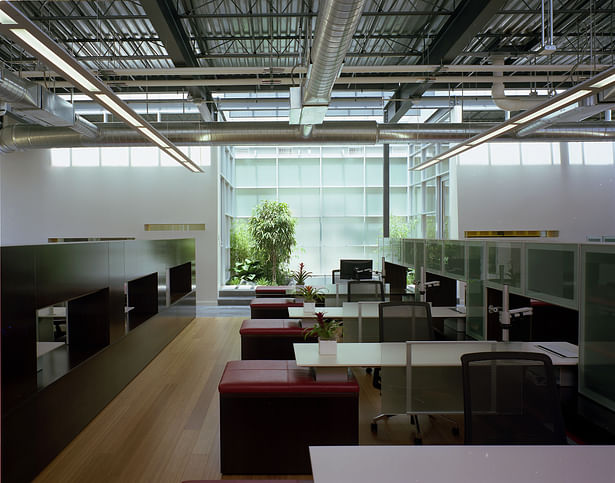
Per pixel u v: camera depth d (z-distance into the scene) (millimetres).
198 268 12219
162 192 12211
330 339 3820
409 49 7980
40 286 3686
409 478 1724
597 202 11805
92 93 4285
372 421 4254
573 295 3428
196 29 6977
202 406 4973
